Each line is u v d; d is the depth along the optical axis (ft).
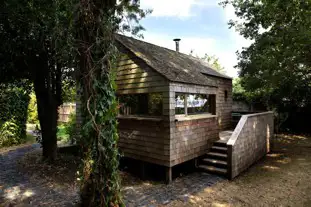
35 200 13.91
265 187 17.39
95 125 10.69
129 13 13.67
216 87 24.75
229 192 16.34
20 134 31.96
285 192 16.40
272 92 44.11
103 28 10.95
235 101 51.34
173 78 18.52
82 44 10.94
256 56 36.55
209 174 20.58
